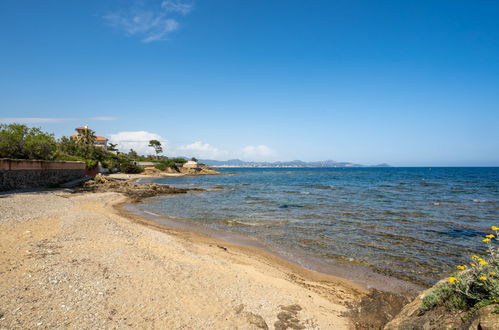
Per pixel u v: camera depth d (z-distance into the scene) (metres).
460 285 4.36
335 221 17.20
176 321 5.32
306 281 8.26
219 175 103.69
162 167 98.69
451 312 4.25
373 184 51.09
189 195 33.44
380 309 6.57
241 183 57.56
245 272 8.53
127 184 37.44
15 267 7.12
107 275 7.03
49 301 5.58
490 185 46.72
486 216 18.61
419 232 14.30
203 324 5.32
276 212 20.67
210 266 8.70
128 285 6.60
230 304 6.25
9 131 29.67
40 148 31.42
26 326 4.70
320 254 10.88
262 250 11.34
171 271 7.79
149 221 17.02
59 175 33.81
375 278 8.58
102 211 19.08
